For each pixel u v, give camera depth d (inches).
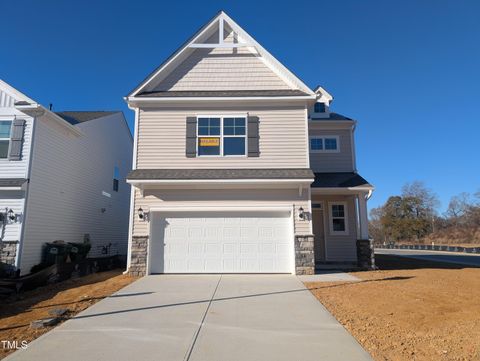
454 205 2415.1
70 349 200.8
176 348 202.4
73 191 644.1
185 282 411.8
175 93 516.4
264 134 503.2
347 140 674.2
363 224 557.3
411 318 260.1
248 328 238.7
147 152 497.0
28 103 510.9
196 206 483.8
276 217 486.6
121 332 231.1
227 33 545.3
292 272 472.7
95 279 477.4
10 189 491.8
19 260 481.4
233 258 478.3
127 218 938.7
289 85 526.6
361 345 205.6
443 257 999.6
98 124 751.1
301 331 231.8
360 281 420.5
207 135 503.5
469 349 193.5
